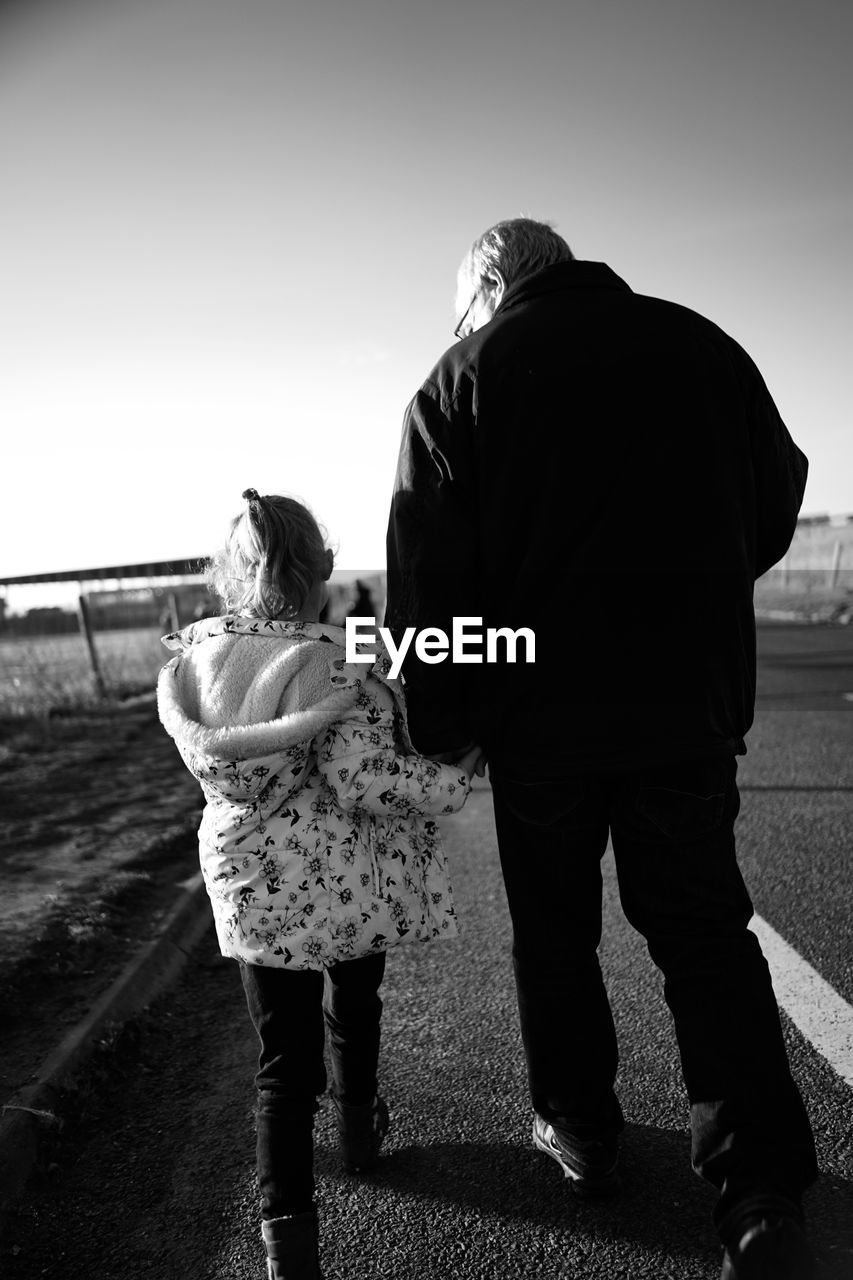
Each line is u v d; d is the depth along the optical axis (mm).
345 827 1906
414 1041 2990
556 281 1954
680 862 1866
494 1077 2725
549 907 2014
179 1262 2049
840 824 4992
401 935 1922
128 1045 2979
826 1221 2002
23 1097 2529
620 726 1820
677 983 1871
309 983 1992
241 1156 2424
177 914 4020
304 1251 1814
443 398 1901
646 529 1807
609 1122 2123
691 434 1829
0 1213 2174
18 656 10430
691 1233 2006
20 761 7672
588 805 1927
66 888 4246
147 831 5273
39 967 3365
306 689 1836
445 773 1884
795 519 2119
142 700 10945
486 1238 2043
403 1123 2525
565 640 1831
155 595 12172
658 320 1888
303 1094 1934
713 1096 1775
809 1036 2754
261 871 1873
